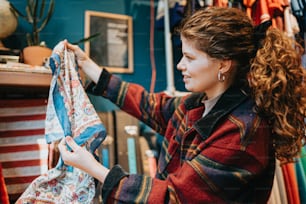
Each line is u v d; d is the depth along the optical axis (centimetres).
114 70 132
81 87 89
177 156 86
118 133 116
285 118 74
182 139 83
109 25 133
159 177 88
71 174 84
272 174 78
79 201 81
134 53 137
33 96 111
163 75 141
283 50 76
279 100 74
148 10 141
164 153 92
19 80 88
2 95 110
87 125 84
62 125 83
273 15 117
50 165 95
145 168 115
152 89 138
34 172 98
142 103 99
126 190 70
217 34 76
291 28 116
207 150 73
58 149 86
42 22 121
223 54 76
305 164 108
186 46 80
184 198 69
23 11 120
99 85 96
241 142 71
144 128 122
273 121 76
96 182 86
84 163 75
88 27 129
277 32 79
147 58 139
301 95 77
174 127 92
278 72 74
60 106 85
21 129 101
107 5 134
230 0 117
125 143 116
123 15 137
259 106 75
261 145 73
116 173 73
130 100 97
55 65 87
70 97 87
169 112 98
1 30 101
